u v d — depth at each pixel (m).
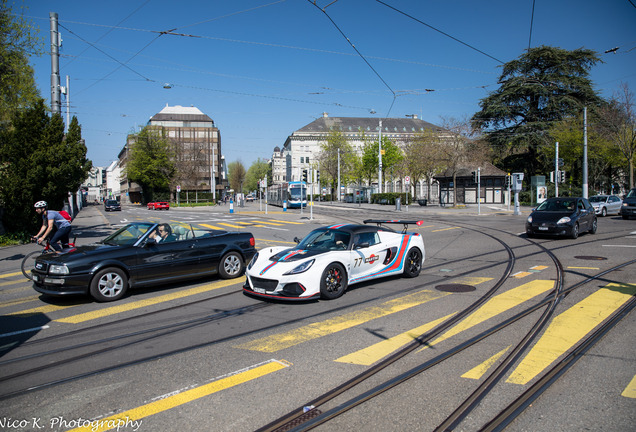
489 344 4.92
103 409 3.58
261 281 7.15
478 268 9.98
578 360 4.39
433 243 15.13
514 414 3.33
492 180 45.84
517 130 46.34
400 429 3.17
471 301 6.89
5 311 7.05
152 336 5.58
